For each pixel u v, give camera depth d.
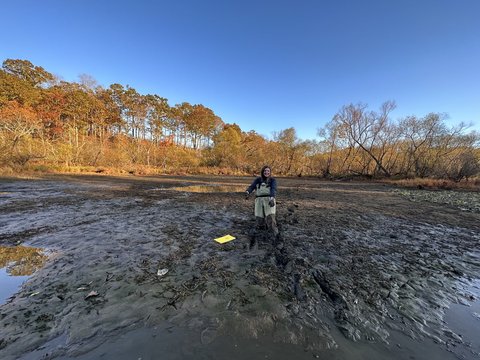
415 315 2.45
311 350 1.95
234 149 40.44
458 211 8.56
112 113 44.59
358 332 2.17
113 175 24.80
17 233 4.99
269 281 3.07
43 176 19.27
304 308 2.51
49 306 2.46
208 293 2.76
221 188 15.65
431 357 1.89
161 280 3.05
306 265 3.60
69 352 1.86
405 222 6.71
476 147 23.53
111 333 2.09
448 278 3.32
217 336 2.08
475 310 2.57
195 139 57.66
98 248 4.16
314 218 6.93
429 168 25.55
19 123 24.72
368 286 3.03
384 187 19.75
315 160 36.62
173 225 5.77
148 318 2.29
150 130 49.00
